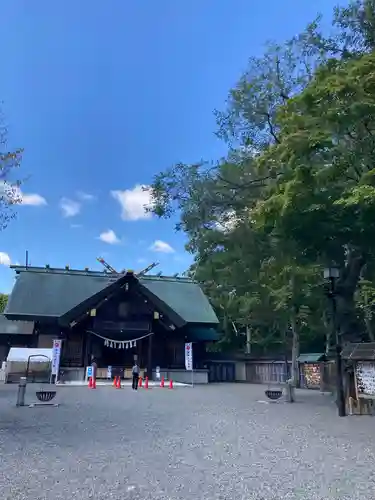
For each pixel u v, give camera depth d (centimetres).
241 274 2534
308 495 464
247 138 1845
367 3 1405
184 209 2020
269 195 1384
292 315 2423
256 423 1007
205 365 3228
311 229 1288
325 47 1592
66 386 2236
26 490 475
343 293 1588
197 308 3316
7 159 1306
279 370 3111
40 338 2892
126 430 887
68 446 714
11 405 1330
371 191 986
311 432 883
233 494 467
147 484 501
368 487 493
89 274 3459
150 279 3634
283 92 1711
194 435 837
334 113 1112
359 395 1212
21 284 3144
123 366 2892
